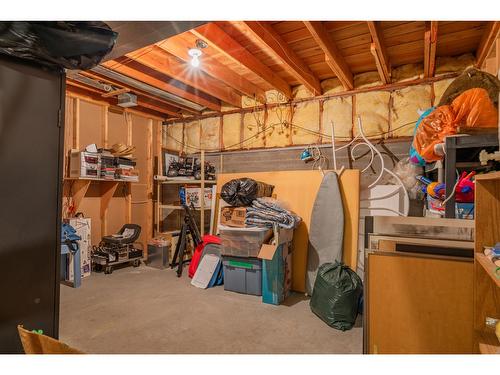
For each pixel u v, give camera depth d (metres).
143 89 4.06
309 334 2.34
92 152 3.79
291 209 3.62
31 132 1.49
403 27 2.69
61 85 1.61
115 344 2.15
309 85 3.70
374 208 3.47
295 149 4.18
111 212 4.52
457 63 3.29
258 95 4.30
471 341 1.34
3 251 1.40
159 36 1.81
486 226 1.26
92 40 1.46
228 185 3.47
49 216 1.56
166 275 3.89
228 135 4.76
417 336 1.42
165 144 5.36
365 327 1.51
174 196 5.16
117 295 3.14
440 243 1.51
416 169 3.18
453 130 1.97
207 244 3.74
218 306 2.88
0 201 1.39
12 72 1.42
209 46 2.99
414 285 1.45
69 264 3.55
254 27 2.49
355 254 3.25
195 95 4.33
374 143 3.68
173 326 2.45
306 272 3.32
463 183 1.73
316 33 2.48
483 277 1.28
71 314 2.66
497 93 2.04
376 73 3.72
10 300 1.42
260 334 2.33
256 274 3.16
